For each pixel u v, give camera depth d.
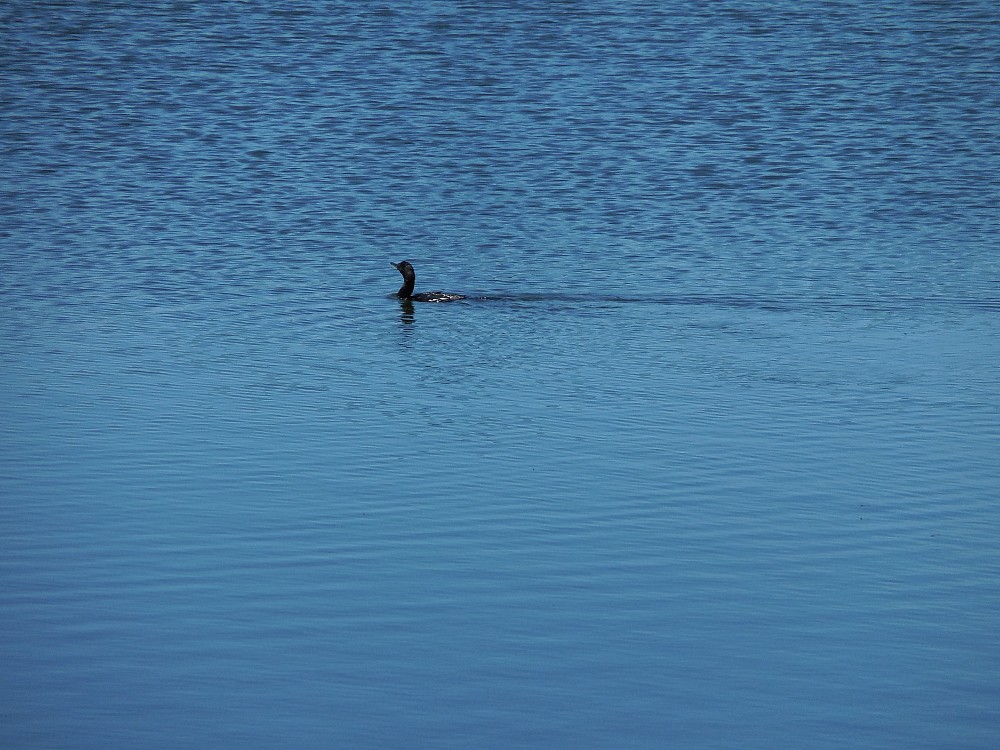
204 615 47.66
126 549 52.72
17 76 155.25
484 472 61.44
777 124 142.00
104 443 64.56
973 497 58.66
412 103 147.88
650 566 51.91
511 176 125.56
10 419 67.75
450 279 97.88
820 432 66.94
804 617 48.06
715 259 102.81
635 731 41.44
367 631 46.75
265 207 116.12
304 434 66.25
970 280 97.12
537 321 87.50
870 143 136.00
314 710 42.31
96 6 185.50
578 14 184.00
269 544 53.41
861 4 189.75
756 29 177.25
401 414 69.44
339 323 87.00
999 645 46.25
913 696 43.31
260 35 173.00
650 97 150.50
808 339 83.50
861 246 106.44
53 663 44.50
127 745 40.50
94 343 81.75
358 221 112.69
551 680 44.00
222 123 141.00
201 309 89.75
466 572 51.22
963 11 185.88
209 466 61.66
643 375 76.38
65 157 129.38
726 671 44.62
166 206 115.88
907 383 74.94
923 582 50.66
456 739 40.97
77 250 103.31
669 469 61.97
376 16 182.25
